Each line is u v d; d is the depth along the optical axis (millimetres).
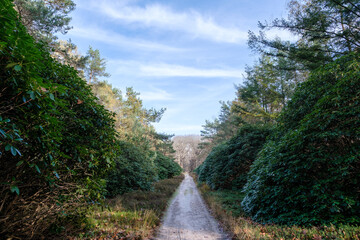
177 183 19641
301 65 10617
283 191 5430
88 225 4301
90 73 23156
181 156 71000
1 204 2402
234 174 13258
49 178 2699
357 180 4379
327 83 6125
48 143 2363
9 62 1827
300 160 5359
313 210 4520
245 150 12383
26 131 2160
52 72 3123
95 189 4188
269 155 6855
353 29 8219
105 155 4242
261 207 5949
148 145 16469
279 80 16547
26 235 2701
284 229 4203
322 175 4973
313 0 8383
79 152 3574
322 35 8469
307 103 6621
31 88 1979
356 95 4914
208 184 16281
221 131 33562
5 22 1753
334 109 5191
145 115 28625
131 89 28250
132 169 11172
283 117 7906
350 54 6105
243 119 19812
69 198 3557
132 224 5230
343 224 4035
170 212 7934
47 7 11289
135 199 9086
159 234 5090
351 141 4953
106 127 4402
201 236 4973
